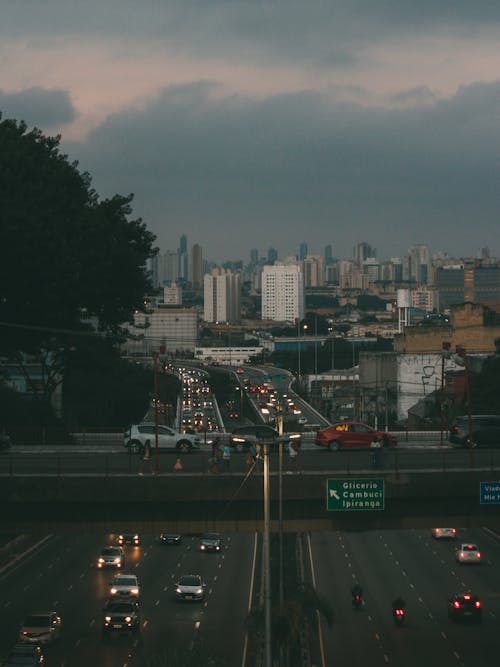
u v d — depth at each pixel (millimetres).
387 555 102250
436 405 140250
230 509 58750
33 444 90000
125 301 100375
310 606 65188
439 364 157500
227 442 89562
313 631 67312
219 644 66500
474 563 97188
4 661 57375
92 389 141625
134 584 79938
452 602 75062
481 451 76062
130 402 154375
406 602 81500
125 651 64250
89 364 99438
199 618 74188
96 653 63688
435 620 75312
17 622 72625
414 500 58938
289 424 160125
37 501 57656
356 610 78625
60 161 97500
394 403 159875
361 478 57281
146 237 103000
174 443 78188
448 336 166250
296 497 58312
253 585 85750
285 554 94625
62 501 57688
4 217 86562
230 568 93500
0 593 83188
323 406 194875
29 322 94375
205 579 88750
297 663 62312
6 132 94938
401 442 87875
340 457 72688
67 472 64000
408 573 93312
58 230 91688
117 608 69625
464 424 79812
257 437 78625
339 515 58875
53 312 93500
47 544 107188
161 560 97812
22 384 139125
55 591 83750
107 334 103125
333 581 89438
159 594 82688
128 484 57688
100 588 84938
